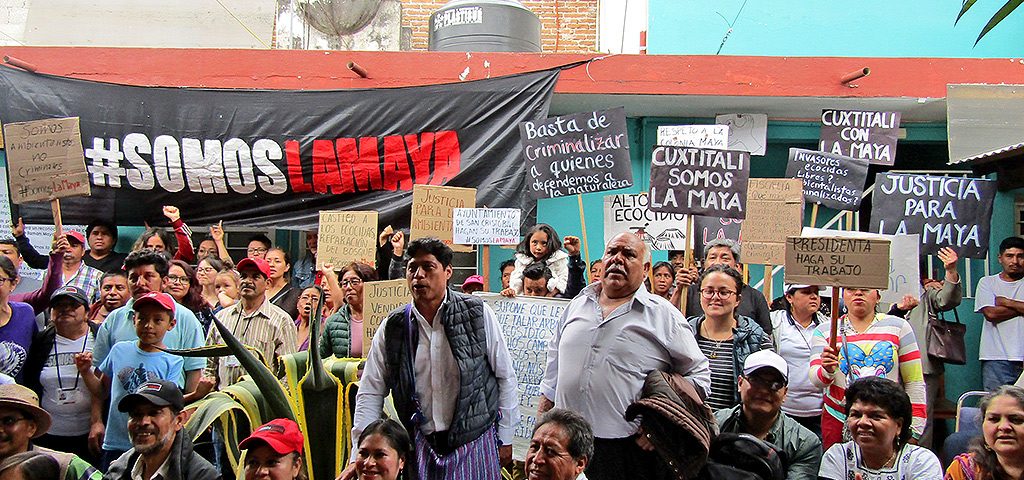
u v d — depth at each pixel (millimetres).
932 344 8109
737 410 5133
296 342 7211
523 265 8047
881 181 8617
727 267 6004
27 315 6574
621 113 8367
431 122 9547
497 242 7539
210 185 9672
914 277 7266
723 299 5879
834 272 5652
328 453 5664
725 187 7422
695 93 9797
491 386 5242
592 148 8398
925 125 10727
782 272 10781
